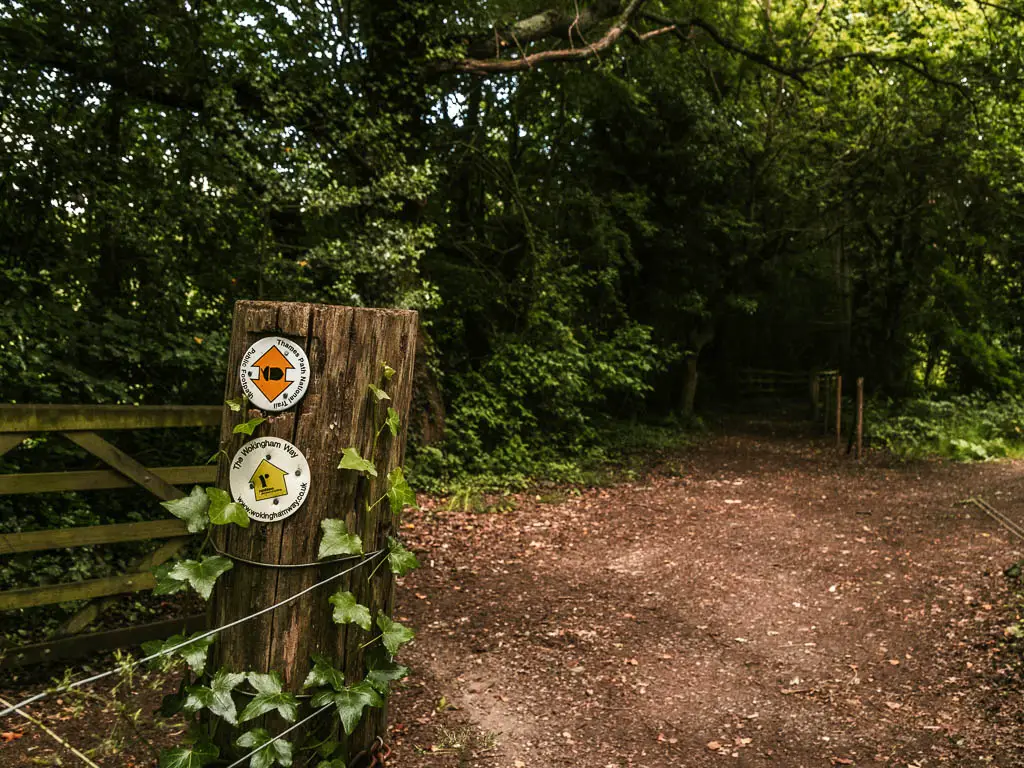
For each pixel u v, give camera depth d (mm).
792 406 23047
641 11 12797
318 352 2430
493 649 4867
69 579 4730
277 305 2439
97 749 2674
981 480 10875
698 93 15906
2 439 3564
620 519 8742
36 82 6535
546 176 16203
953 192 17641
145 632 4180
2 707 3496
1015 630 4879
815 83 16438
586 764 3529
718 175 16875
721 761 3596
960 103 16125
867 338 22266
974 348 19969
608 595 6047
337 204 7738
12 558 4645
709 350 23766
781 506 9555
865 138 16938
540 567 6758
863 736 3830
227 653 2479
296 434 2426
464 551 7133
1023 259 20156
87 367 6004
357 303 8227
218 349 6555
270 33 8992
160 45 7391
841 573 6652
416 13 9859
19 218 6301
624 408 17875
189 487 4398
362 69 9625
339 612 2449
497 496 9570
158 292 6758
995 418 15234
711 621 5520
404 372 2615
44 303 6078
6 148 6148
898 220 19406
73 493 5367
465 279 13586
